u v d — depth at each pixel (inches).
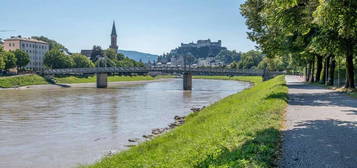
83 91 3292.3
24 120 1349.7
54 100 2267.5
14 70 5526.6
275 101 876.6
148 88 3811.5
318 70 2086.6
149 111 1589.6
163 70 4153.5
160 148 581.6
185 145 538.3
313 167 332.8
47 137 998.4
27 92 3181.6
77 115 1481.3
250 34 1489.9
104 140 935.7
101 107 1800.0
